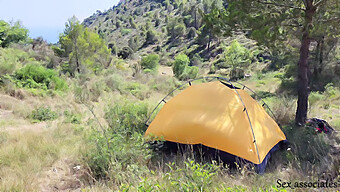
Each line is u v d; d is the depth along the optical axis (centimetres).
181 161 430
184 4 11769
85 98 1087
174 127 491
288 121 688
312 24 560
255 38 554
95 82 1336
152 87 1588
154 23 12312
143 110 739
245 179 356
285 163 450
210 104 489
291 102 871
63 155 476
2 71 1121
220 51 4847
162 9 14375
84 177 396
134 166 358
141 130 587
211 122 464
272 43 570
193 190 255
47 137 566
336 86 1205
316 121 628
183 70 2498
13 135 568
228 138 441
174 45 7106
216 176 336
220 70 3578
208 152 454
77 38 1678
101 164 394
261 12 612
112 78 1491
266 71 2452
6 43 2509
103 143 416
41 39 2955
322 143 495
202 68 4188
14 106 845
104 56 2086
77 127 672
